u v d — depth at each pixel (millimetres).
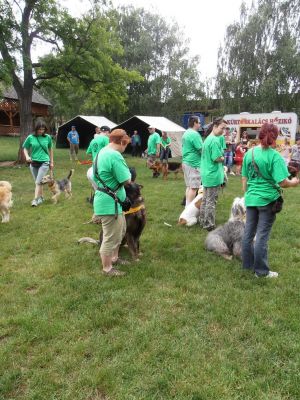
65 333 3152
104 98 20891
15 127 37906
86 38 17875
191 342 2982
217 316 3355
